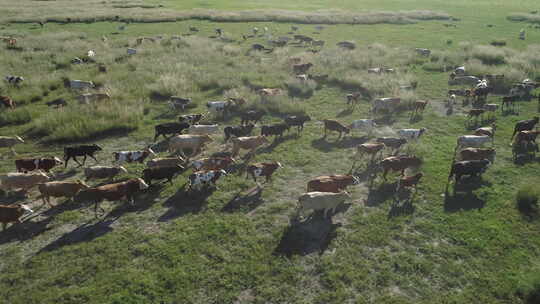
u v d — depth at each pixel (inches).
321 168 580.4
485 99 924.0
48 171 547.2
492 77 1025.5
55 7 2484.0
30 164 531.8
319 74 1104.2
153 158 609.3
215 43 1475.1
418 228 434.6
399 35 1820.9
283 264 377.1
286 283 354.6
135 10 2402.8
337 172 568.7
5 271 363.9
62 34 1553.9
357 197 498.0
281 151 637.9
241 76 1043.3
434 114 819.4
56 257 382.3
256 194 505.4
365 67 1187.9
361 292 346.3
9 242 403.5
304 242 410.0
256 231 427.5
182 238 411.8
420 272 370.3
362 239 413.7
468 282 358.6
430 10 2775.6
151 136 689.0
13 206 418.9
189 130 673.6
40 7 2460.6
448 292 347.3
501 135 704.4
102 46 1391.5
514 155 622.8
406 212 463.5
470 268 375.2
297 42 1663.4
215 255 386.3
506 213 459.8
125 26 1910.7
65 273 360.5
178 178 542.0
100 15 2081.7
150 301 331.9
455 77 1053.2
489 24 2144.4
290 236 418.9
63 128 676.1
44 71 1068.5
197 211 462.9
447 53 1343.5
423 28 2026.3
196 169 549.6
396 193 506.0
